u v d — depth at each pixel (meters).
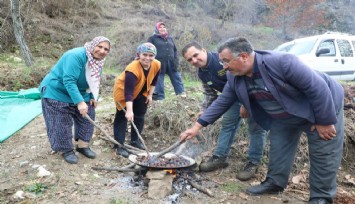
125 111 4.12
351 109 5.44
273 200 3.59
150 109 5.40
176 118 5.15
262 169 4.33
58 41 13.34
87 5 15.81
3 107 6.33
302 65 2.90
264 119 3.50
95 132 5.09
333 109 2.96
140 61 4.12
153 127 5.22
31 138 4.99
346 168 4.77
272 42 16.80
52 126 4.12
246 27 17.92
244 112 3.76
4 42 11.85
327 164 3.23
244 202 3.53
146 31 13.34
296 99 3.05
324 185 3.30
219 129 4.84
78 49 4.03
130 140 4.95
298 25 19.06
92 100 4.29
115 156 4.44
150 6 18.12
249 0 20.38
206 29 14.45
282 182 3.63
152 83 4.46
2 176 3.92
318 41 9.64
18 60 10.75
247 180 4.03
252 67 3.04
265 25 19.98
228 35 15.89
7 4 12.63
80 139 4.33
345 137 4.93
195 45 3.63
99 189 3.63
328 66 9.51
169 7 18.22
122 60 11.91
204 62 3.64
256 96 3.23
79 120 4.29
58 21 14.48
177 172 3.99
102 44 3.97
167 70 7.16
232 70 3.05
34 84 8.53
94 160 4.30
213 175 4.10
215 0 20.00
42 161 4.20
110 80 8.88
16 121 5.63
